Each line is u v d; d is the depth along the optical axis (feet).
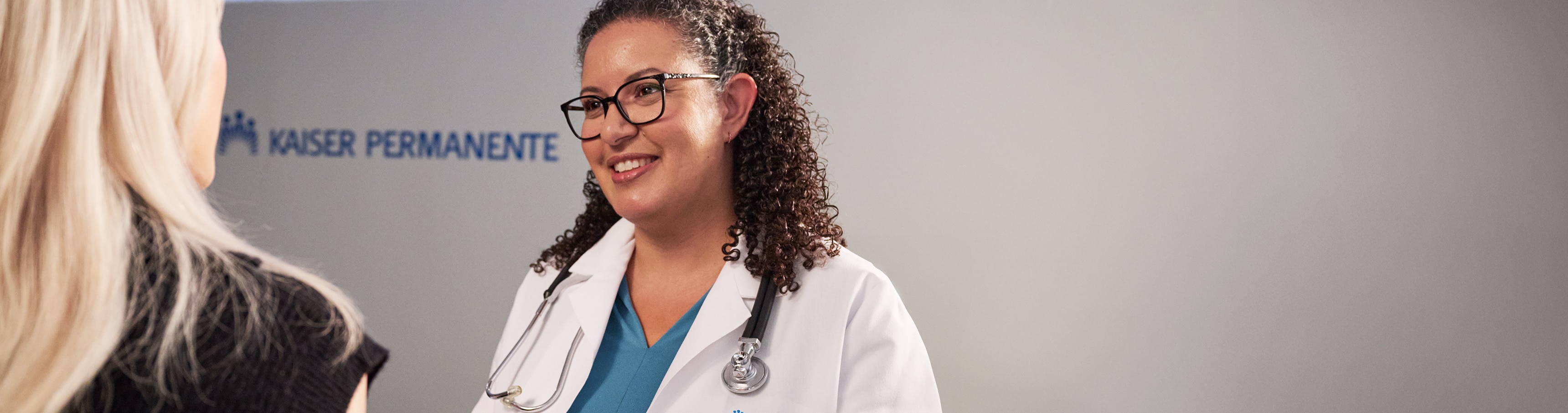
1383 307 8.34
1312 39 8.36
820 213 3.57
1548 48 7.86
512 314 4.06
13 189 1.23
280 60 11.05
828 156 9.46
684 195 3.22
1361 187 8.32
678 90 3.14
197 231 1.43
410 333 10.69
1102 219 8.87
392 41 10.68
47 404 1.23
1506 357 8.09
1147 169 8.75
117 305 1.28
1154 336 8.85
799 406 3.15
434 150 10.58
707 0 3.39
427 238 10.62
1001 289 9.14
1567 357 7.92
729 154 3.46
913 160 9.27
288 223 11.07
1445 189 8.14
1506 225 8.02
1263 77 8.47
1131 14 8.71
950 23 9.14
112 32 1.31
